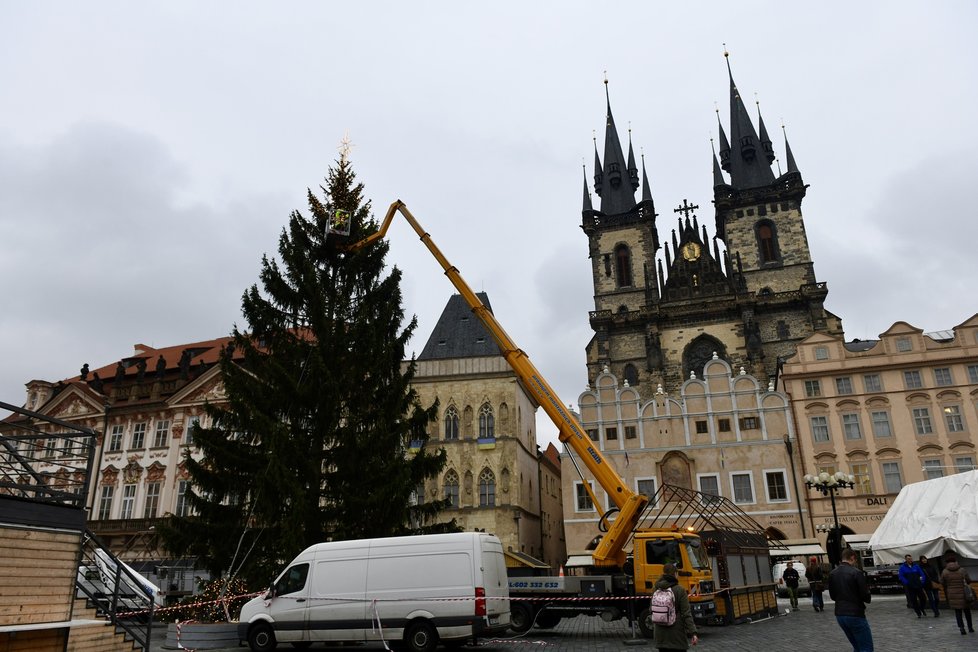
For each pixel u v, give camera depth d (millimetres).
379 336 31375
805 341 56375
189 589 43812
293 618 19750
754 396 54062
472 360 60688
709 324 78000
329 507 27547
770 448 52469
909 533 30375
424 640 18641
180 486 52344
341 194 35781
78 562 14438
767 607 29344
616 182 97750
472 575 18938
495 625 18969
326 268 34531
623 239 91000
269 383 29469
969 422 51812
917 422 52625
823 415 54000
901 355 54375
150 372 60250
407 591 19172
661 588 12195
